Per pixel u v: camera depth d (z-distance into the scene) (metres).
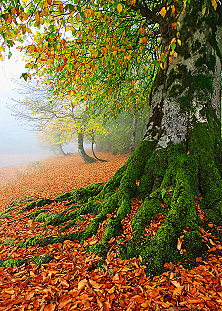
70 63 3.95
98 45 3.83
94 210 3.88
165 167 3.40
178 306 1.81
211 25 3.35
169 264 2.28
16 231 4.23
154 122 3.96
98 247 2.86
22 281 2.47
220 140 3.32
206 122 3.24
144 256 2.44
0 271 2.71
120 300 1.97
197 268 2.21
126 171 3.89
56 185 10.39
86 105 6.21
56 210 5.07
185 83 3.44
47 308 1.96
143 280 2.19
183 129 3.37
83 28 3.59
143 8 3.36
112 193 3.99
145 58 5.85
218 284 1.99
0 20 2.52
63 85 5.04
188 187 2.80
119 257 2.59
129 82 6.35
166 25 3.57
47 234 3.62
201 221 2.62
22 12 2.39
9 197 9.41
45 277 2.45
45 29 3.51
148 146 3.85
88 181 10.19
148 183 3.52
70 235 3.31
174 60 3.59
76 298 2.07
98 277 2.34
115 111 7.36
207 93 3.33
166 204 2.90
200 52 3.34
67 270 2.57
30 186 11.27
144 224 2.84
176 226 2.52
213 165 3.01
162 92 3.82
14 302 2.09
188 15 3.41
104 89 6.34
